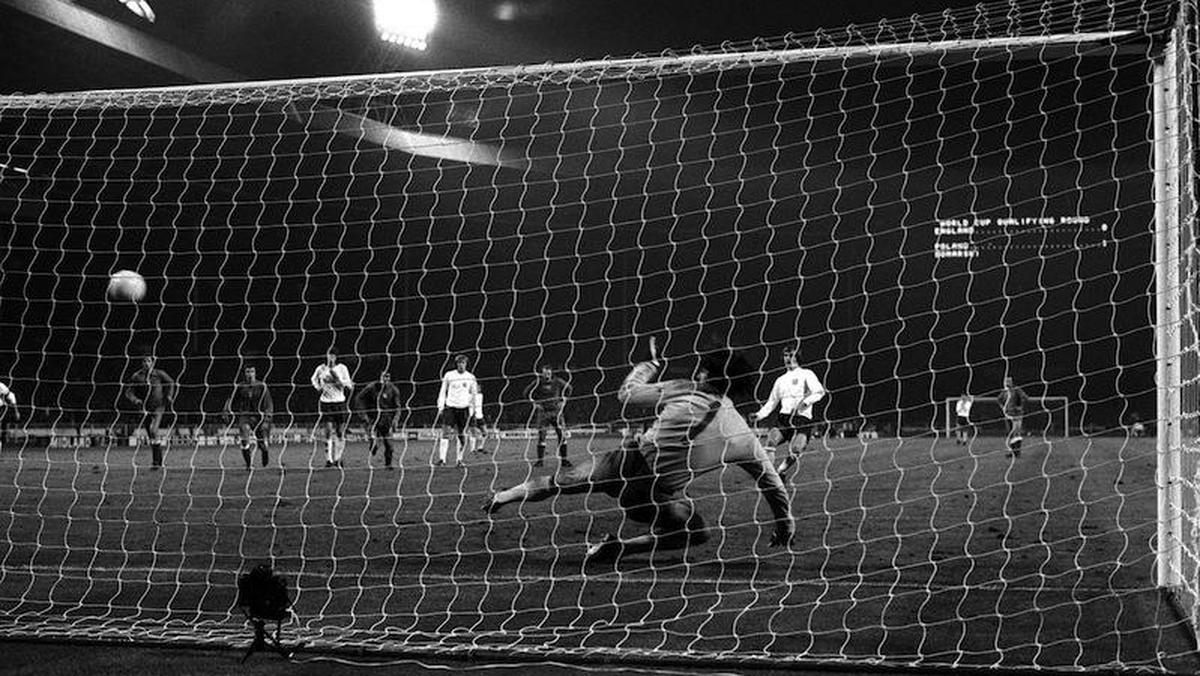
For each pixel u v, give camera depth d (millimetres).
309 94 8016
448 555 8406
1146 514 10867
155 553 8516
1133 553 8227
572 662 5062
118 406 34344
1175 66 6004
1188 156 5461
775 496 8195
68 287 37969
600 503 11805
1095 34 6629
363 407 20594
